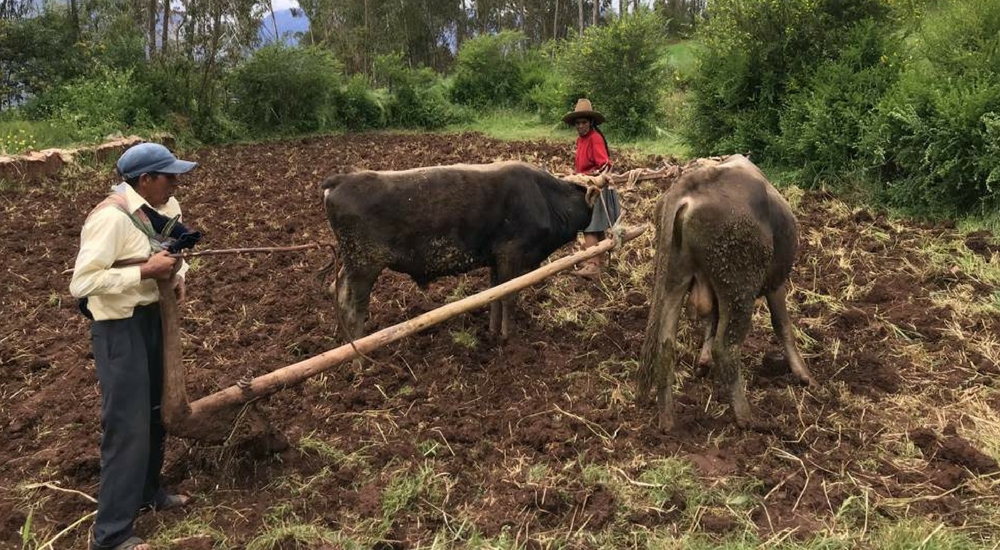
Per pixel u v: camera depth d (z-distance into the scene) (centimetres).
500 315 567
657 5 1812
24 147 1308
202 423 356
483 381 509
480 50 2397
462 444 427
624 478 389
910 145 867
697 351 544
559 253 781
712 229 399
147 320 333
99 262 297
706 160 527
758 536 343
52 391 495
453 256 517
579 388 495
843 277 682
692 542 338
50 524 358
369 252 491
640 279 686
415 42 4172
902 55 1025
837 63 1056
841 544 335
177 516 362
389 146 1722
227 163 1505
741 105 1210
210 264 769
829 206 914
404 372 519
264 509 367
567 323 604
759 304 624
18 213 978
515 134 1923
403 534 350
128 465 321
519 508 362
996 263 691
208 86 1925
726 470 398
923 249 741
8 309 648
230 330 596
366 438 433
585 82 1786
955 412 454
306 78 2073
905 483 385
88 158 1309
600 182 553
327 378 510
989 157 782
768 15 1136
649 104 1730
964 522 351
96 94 1684
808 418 446
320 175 1312
